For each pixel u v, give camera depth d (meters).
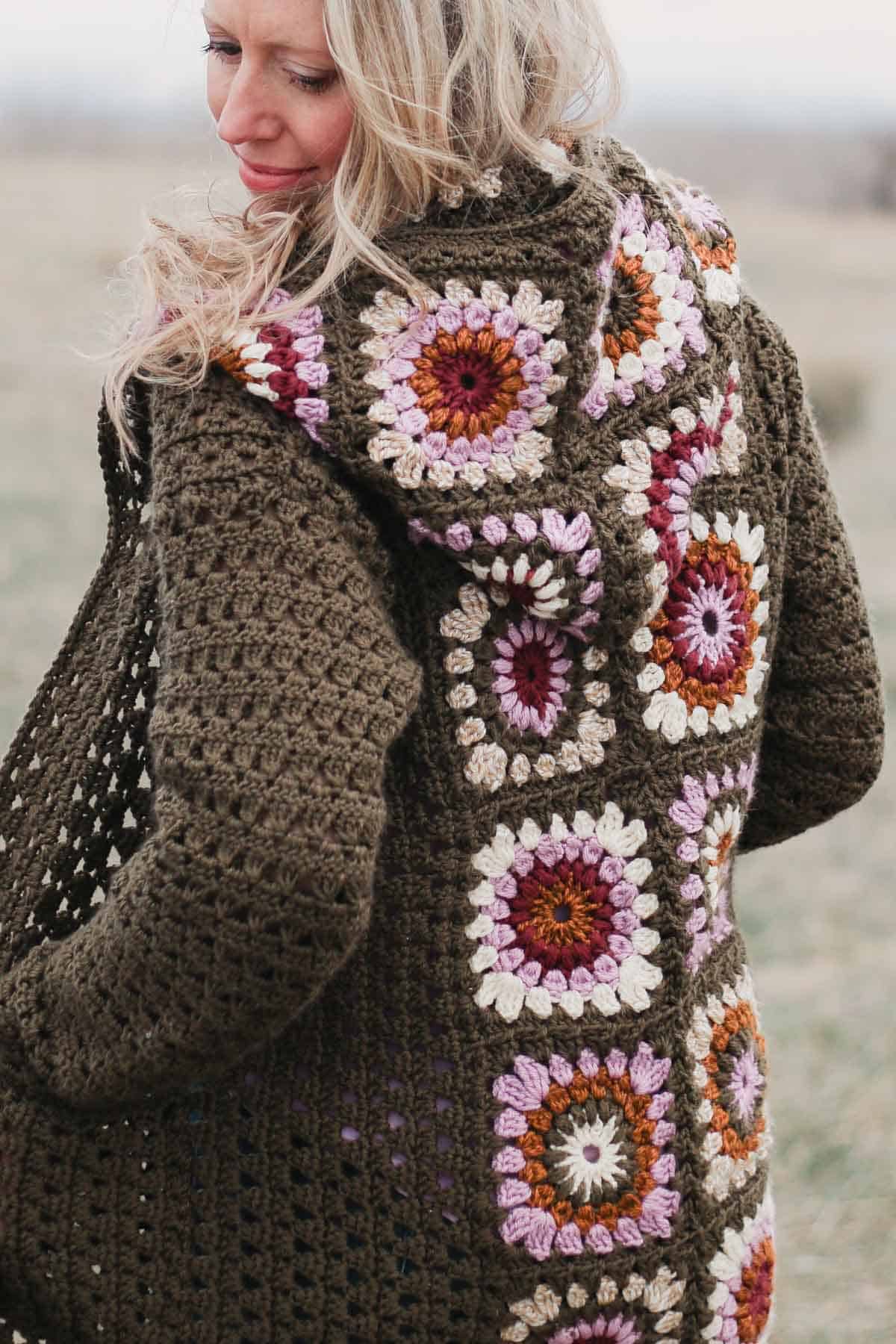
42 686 1.34
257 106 1.15
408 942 1.23
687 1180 1.29
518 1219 1.23
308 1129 1.24
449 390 1.14
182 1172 1.26
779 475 1.38
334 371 1.12
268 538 1.10
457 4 1.13
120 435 1.21
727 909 1.43
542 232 1.15
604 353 1.21
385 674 1.10
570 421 1.17
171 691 1.10
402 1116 1.24
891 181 20.23
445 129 1.14
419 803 1.22
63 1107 1.25
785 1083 3.13
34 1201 1.25
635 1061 1.27
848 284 15.75
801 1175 2.85
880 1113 3.01
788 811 1.58
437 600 1.20
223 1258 1.25
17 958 1.31
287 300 1.15
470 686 1.21
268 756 1.06
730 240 1.38
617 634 1.22
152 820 1.31
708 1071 1.33
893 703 5.13
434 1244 1.23
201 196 1.24
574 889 1.25
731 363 1.31
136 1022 1.14
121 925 1.13
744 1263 1.36
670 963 1.28
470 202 1.16
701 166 20.22
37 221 16.84
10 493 7.57
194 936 1.08
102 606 1.34
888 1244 2.67
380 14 1.09
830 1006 3.44
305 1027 1.25
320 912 1.06
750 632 1.35
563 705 1.25
